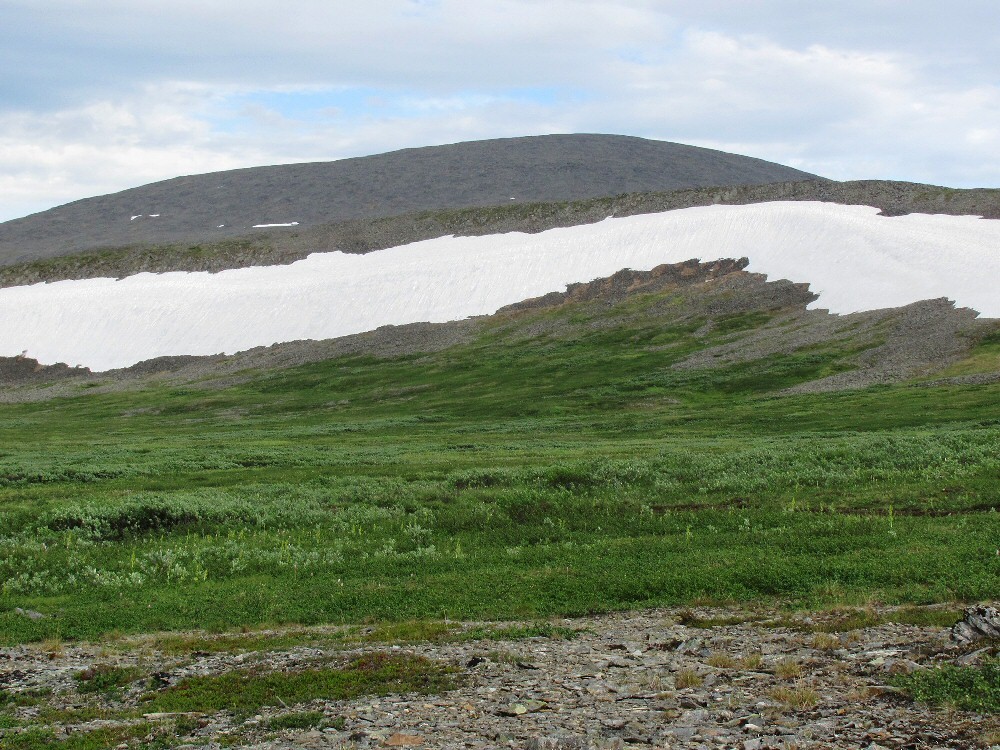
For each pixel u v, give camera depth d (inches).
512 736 541.3
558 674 676.1
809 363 3843.5
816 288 4717.0
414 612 948.6
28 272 6550.2
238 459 2447.1
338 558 1246.9
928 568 980.6
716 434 2743.6
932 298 4197.8
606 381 4040.4
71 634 930.1
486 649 763.4
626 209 6259.8
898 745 492.4
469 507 1556.3
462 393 4143.7
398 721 580.7
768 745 502.3
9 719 651.5
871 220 5182.1
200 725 607.5
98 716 649.6
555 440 2768.2
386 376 4608.8
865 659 665.6
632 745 515.2
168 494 1733.5
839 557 1067.3
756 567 1026.1
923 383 3302.2
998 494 1402.6
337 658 751.1
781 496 1537.9
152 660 803.4
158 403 4512.8
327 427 3489.2
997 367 3339.1
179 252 6624.0
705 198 6166.3
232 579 1160.8
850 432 2524.6
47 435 3713.1
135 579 1160.8
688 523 1371.8
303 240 6683.1
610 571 1069.1
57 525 1469.0
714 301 4877.0
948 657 641.6
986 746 480.4
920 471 1674.5
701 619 847.1
